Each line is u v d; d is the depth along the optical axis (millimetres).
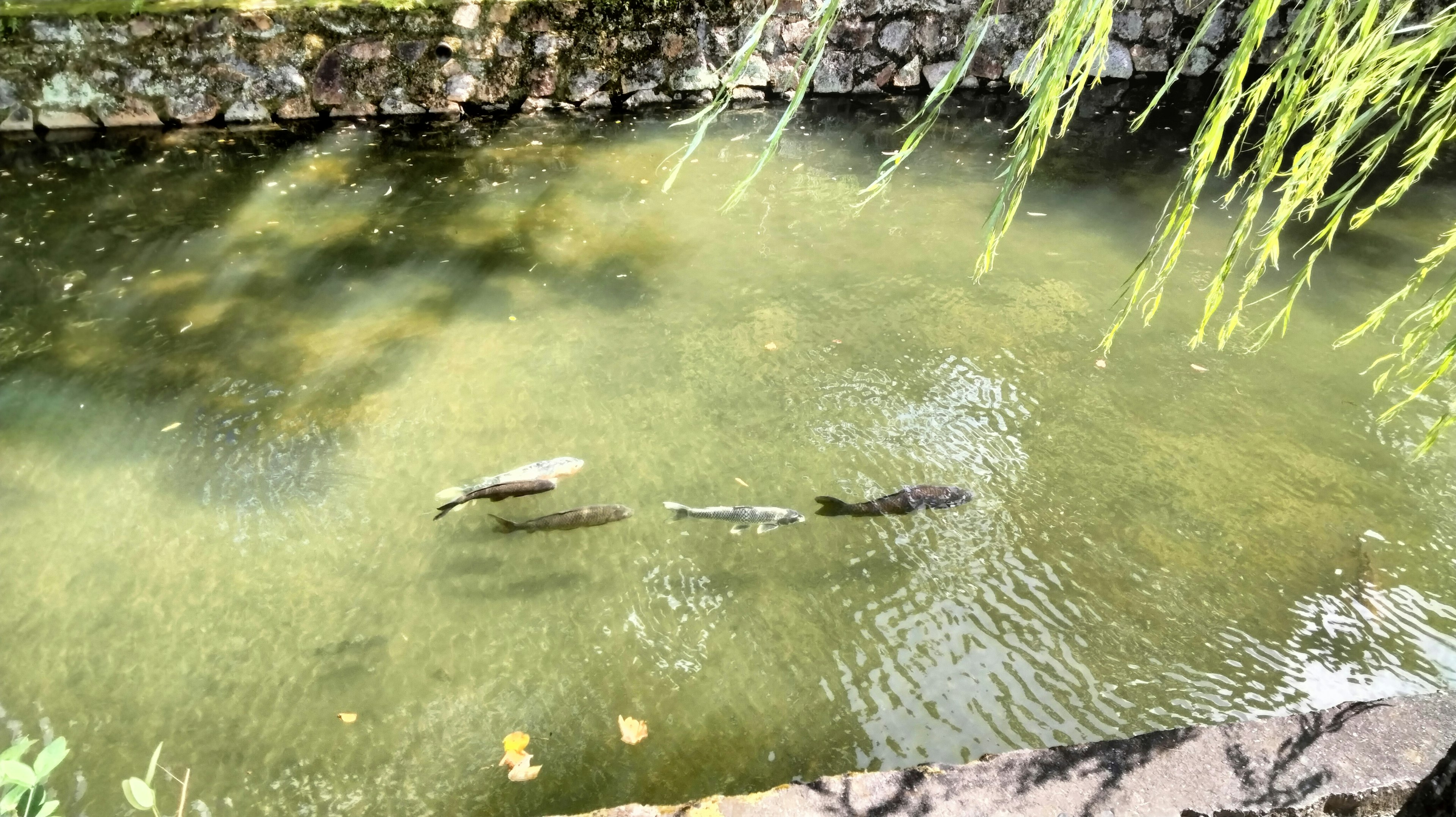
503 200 6734
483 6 7805
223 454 4164
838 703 3080
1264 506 3953
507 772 2846
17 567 3566
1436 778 1746
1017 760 2359
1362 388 4738
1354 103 1553
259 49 7516
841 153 7812
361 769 2857
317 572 3566
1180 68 1538
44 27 6973
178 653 3236
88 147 7184
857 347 5043
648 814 2266
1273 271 5906
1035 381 4789
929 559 3668
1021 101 9156
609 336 5094
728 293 5570
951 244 6238
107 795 2766
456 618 3387
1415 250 6129
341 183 6926
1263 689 3137
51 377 4660
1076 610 3449
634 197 6859
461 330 5133
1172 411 4562
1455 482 4102
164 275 5617
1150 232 6453
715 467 4121
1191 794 2258
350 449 4195
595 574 3576
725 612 3428
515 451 4191
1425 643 3318
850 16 8766
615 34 8227
